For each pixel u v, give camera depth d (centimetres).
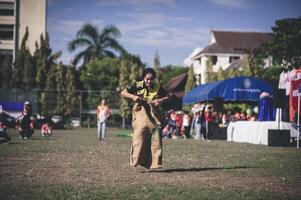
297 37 3431
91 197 664
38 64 5619
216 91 3183
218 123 3291
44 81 5600
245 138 2598
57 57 5672
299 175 958
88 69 6231
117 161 1202
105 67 6209
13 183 782
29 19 6838
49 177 866
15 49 6775
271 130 2198
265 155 1532
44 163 1120
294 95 2308
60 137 2652
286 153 1655
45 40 5681
